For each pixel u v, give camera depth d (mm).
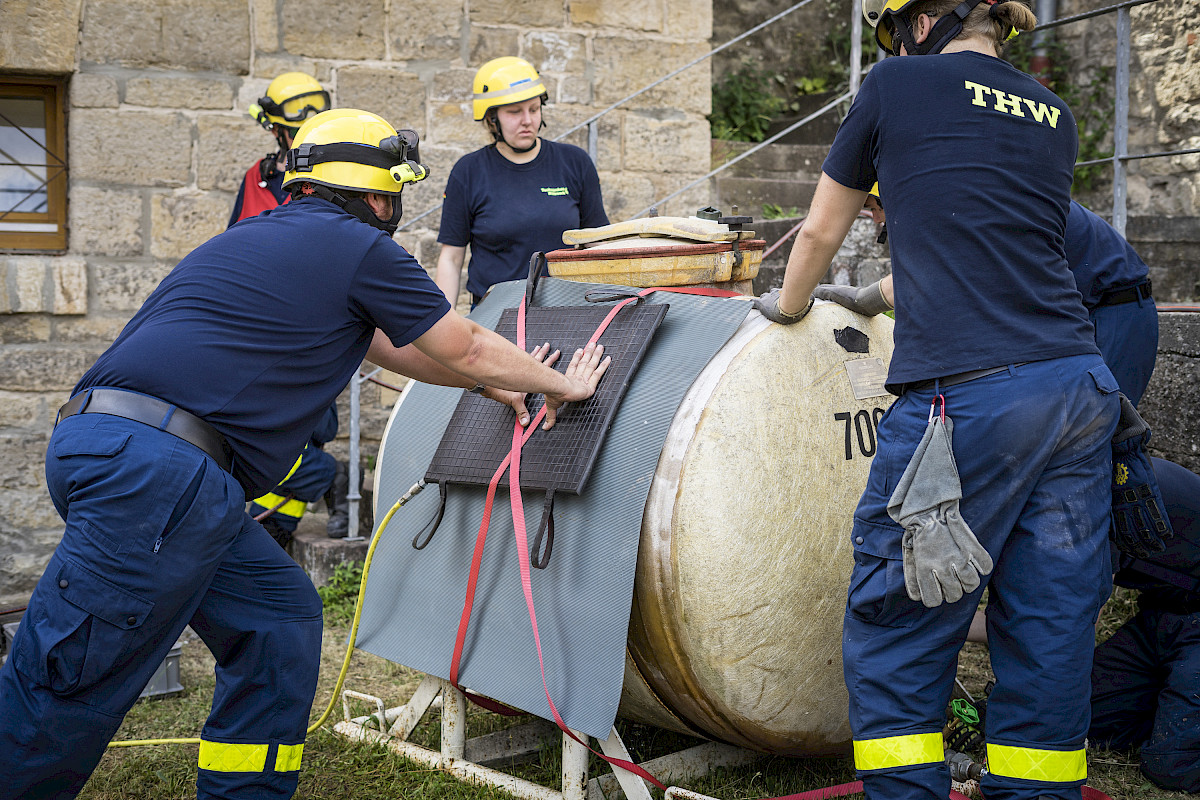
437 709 3521
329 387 2387
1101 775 2934
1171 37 6520
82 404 2199
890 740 2154
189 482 2117
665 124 6711
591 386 2680
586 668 2502
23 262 5520
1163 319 4098
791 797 2629
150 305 2320
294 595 2547
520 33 6391
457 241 4324
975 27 2277
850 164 2281
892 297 2697
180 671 4102
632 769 2604
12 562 5590
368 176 2471
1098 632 3783
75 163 5656
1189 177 6410
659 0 6625
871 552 2223
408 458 3137
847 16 9070
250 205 4980
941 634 2182
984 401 2092
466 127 6328
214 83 5852
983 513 2111
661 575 2447
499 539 2793
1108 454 2221
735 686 2516
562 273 3123
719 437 2469
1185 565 2932
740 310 2684
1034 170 2168
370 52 6125
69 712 2084
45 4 5508
